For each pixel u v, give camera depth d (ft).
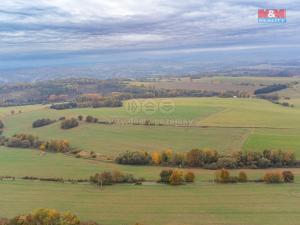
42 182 323.37
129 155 375.66
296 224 234.99
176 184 307.99
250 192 286.66
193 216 248.32
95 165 370.12
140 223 239.30
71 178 331.98
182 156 366.02
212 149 382.01
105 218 247.91
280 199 272.31
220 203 268.00
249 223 237.04
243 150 377.50
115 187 305.53
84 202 275.80
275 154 353.72
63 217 234.79
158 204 268.62
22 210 263.29
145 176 330.95
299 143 400.67
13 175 344.08
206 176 326.24
